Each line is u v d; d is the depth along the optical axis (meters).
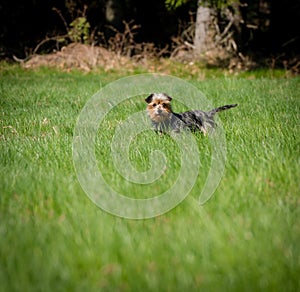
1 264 7.21
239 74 40.56
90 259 7.30
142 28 53.50
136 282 6.74
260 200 9.43
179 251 7.53
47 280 6.78
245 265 7.22
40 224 8.55
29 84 31.62
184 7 52.25
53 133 16.34
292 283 6.76
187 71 41.19
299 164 11.37
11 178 10.89
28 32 48.53
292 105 21.36
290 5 56.66
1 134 16.48
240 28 44.62
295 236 8.01
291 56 51.16
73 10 48.62
